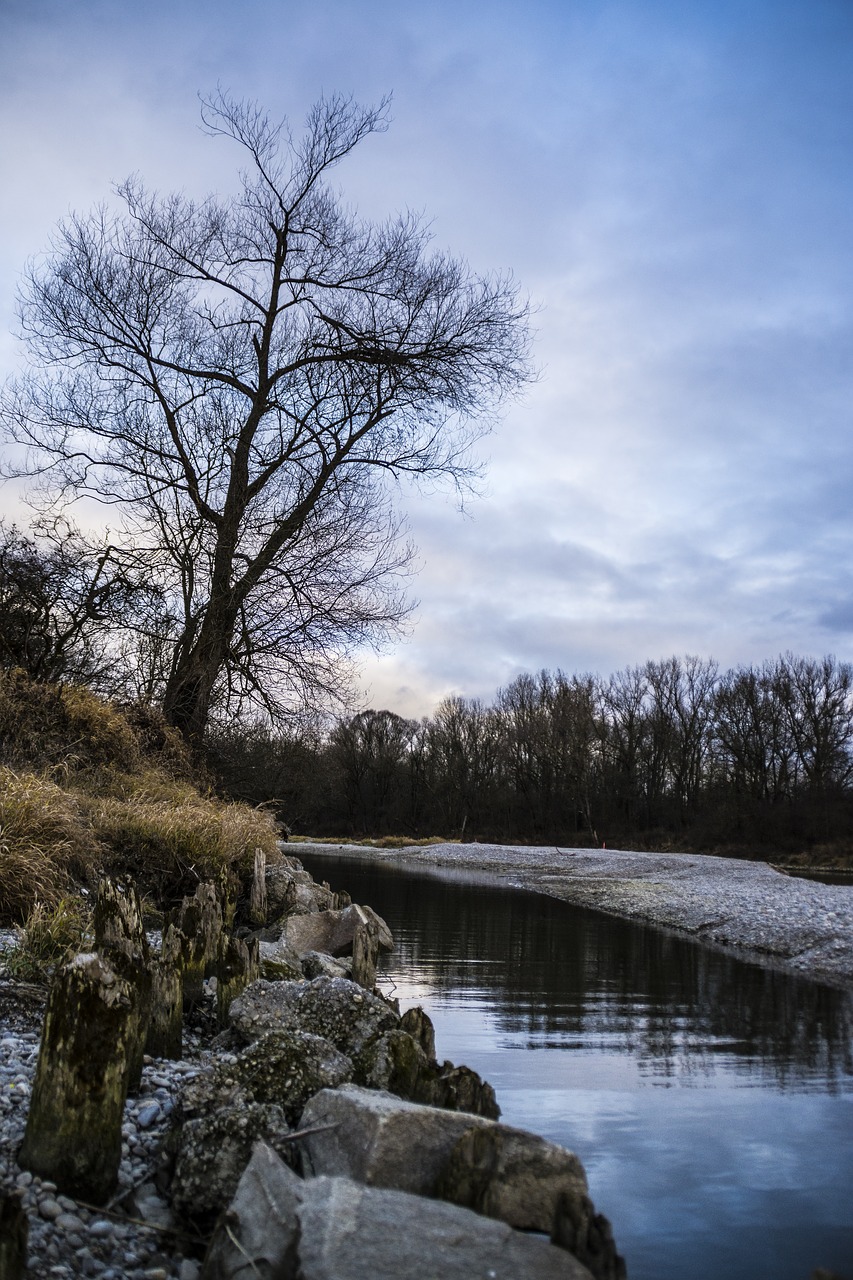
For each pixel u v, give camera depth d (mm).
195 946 7383
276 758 21062
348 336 20922
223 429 20078
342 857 41969
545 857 41656
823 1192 4586
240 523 19250
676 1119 5633
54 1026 3852
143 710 17406
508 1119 5582
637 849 65125
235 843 12992
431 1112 3771
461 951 12609
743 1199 4492
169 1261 3455
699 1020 8508
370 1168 3523
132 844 11180
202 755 18359
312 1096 4289
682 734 71562
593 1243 3166
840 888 23484
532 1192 3553
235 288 21109
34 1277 3100
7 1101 4348
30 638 16094
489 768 83125
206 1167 3748
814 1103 5984
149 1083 5008
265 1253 3111
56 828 9164
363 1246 2926
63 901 7090
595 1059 7043
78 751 14023
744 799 62781
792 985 10398
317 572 19281
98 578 17188
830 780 60688
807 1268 3828
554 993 9727
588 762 74875
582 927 15734
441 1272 2871
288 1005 5871
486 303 21250
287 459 20438
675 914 17484
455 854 44906
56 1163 3734
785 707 64312
